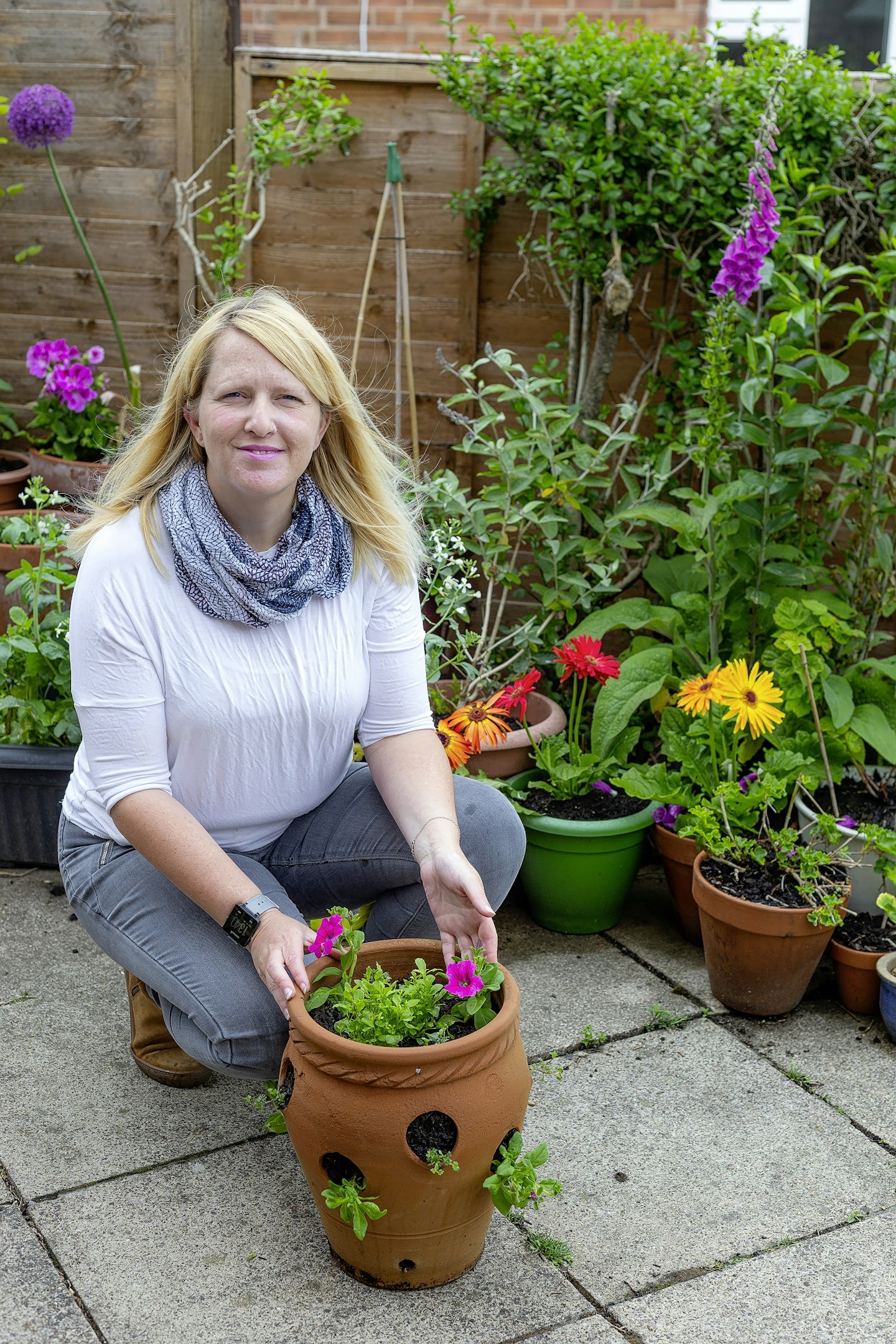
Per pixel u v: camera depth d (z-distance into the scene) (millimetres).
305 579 1709
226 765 1761
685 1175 1869
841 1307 1615
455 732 2506
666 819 2551
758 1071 2145
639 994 2383
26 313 3752
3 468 3736
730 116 3033
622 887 2584
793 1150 1934
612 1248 1715
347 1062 1458
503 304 3416
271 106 3299
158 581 1664
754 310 3113
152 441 1753
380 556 1834
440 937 1892
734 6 4879
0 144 3592
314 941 1562
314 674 1750
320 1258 1683
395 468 1938
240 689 1707
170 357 3682
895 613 3006
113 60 3479
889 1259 1703
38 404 3637
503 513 3094
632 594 3506
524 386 2971
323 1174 1530
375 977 1613
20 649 2559
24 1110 1964
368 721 1888
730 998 2312
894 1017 2195
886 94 3008
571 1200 1807
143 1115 1966
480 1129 1486
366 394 3521
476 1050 1478
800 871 2299
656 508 2947
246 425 1595
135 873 1773
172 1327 1555
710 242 3168
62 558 2971
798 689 2715
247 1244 1701
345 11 4992
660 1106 2037
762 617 2979
